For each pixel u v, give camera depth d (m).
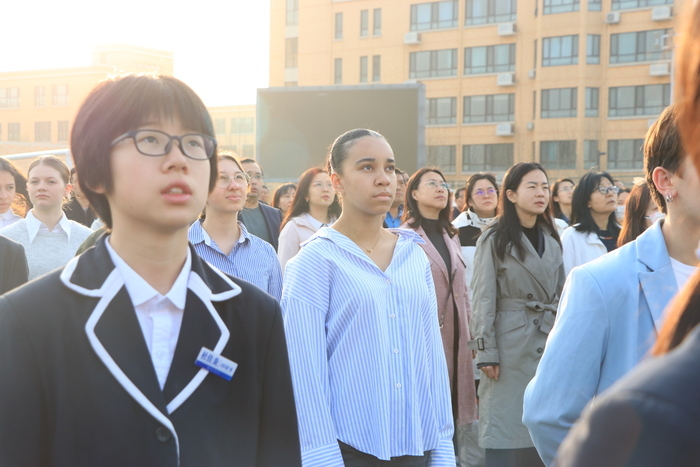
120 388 1.57
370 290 2.97
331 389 2.95
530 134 43.12
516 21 43.34
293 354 2.90
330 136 19.75
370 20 46.41
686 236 2.25
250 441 1.73
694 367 0.78
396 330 2.97
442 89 44.91
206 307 1.71
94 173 1.67
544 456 2.33
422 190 5.35
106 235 1.76
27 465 1.54
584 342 2.26
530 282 4.84
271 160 20.12
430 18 45.19
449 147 44.84
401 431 2.89
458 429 5.46
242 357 1.75
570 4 41.62
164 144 1.65
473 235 6.68
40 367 1.57
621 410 0.80
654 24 40.28
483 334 4.82
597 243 5.72
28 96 66.69
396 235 3.30
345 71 46.91
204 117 1.72
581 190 5.88
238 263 4.64
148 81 1.68
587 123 41.53
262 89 20.09
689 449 0.75
